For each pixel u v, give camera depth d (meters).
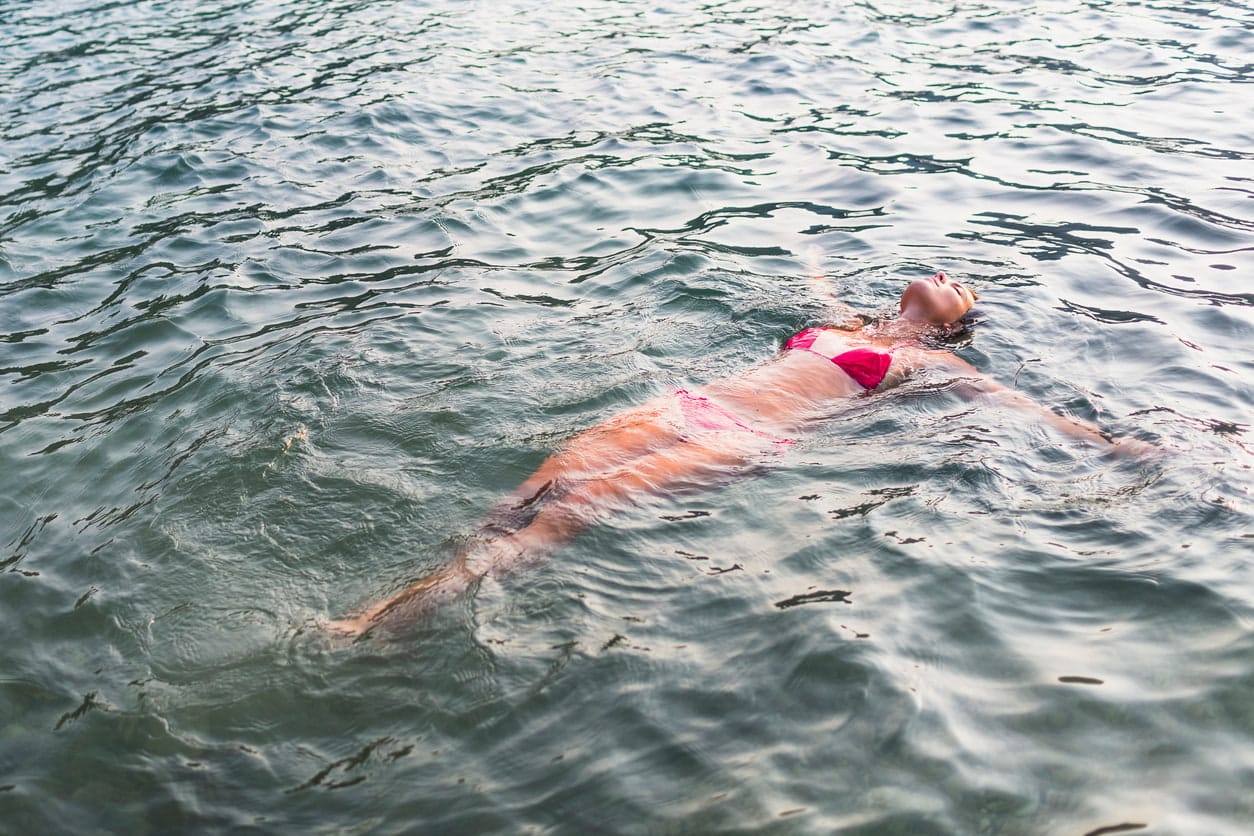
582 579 3.85
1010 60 11.62
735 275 6.89
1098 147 8.96
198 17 15.78
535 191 8.73
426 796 3.02
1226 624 3.51
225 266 7.45
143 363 6.02
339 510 4.39
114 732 3.33
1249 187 7.92
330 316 6.53
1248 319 5.91
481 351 5.89
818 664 3.42
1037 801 2.88
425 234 7.94
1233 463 4.44
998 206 7.96
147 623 3.79
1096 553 3.92
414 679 3.44
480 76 12.09
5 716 3.42
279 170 9.43
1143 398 5.07
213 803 3.05
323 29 14.66
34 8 16.80
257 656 3.59
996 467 4.50
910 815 2.86
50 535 4.36
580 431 4.96
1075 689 3.27
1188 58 11.18
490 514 4.19
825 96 10.84
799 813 2.88
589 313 6.42
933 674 3.37
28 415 5.45
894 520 4.17
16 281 7.34
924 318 5.94
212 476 4.64
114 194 9.00
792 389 5.12
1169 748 3.03
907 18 13.67
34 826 3.01
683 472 4.44
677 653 3.50
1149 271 6.67
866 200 8.25
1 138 10.60
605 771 3.06
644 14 14.83
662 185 8.74
